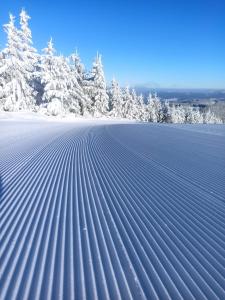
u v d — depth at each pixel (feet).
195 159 42.88
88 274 13.60
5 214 20.30
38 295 12.04
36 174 31.14
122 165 36.88
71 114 194.90
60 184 27.68
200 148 55.06
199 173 33.96
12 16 163.84
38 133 77.15
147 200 24.11
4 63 165.58
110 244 16.52
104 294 12.25
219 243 17.15
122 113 276.21
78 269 13.97
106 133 83.05
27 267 14.03
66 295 12.09
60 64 180.04
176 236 17.84
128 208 22.18
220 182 30.27
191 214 21.42
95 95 232.94
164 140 67.62
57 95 176.35
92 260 14.79
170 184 29.01
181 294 12.46
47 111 175.22
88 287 12.66
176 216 20.95
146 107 309.83
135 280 13.28
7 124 108.17
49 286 12.64
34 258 14.83
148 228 18.81
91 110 229.04
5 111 160.76
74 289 12.50
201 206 23.09
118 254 15.48
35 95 189.98
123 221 19.76
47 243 16.38
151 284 13.05
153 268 14.30
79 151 47.37
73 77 212.84
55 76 177.78
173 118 305.32
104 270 13.97
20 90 166.61
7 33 164.14
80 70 235.81
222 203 23.94
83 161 38.68
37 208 21.54
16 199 23.31
